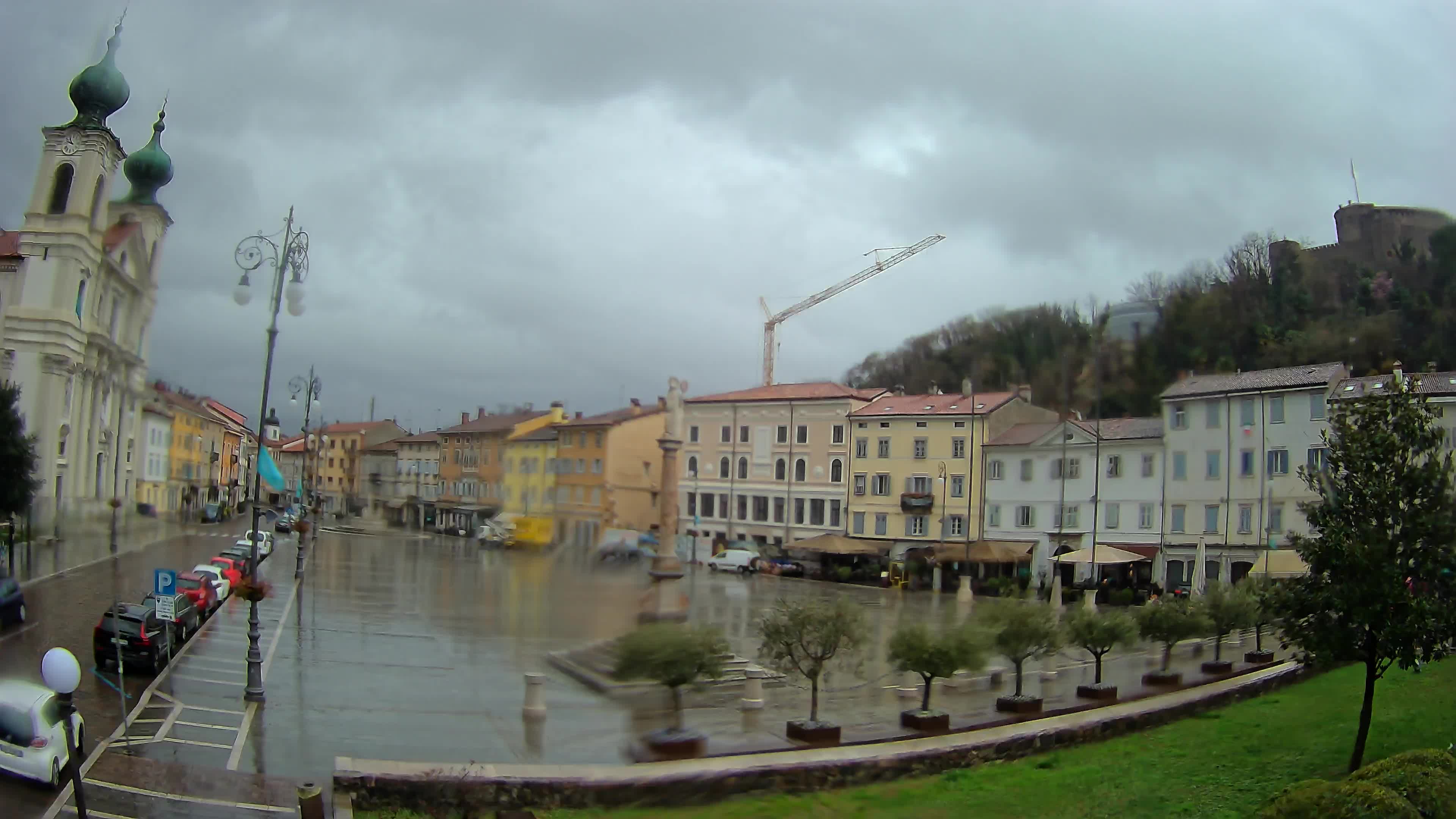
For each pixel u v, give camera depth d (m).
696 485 75.25
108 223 41.75
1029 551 58.34
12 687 14.72
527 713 19.69
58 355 37.69
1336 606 15.83
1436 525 15.58
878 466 67.38
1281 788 15.36
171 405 48.16
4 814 12.85
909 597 54.59
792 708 21.77
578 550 35.66
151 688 21.16
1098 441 53.94
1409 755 11.89
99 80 44.50
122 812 13.21
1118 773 16.73
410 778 13.91
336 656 25.83
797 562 66.81
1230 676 27.08
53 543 36.72
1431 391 40.72
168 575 19.16
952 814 14.38
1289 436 45.81
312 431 97.31
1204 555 44.09
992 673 26.00
